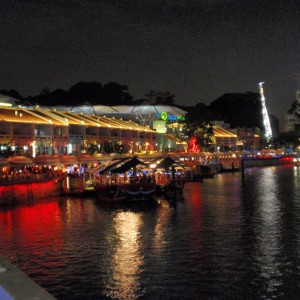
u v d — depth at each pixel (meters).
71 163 68.00
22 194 53.31
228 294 20.20
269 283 21.56
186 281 22.11
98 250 29.03
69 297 20.31
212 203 52.59
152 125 127.88
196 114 129.50
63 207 49.25
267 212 44.59
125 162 57.34
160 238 32.50
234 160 136.38
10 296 4.38
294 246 29.12
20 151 69.62
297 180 88.12
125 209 47.94
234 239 31.61
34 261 26.48
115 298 20.06
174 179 57.94
